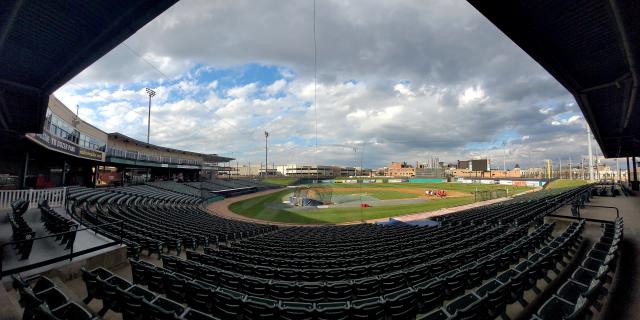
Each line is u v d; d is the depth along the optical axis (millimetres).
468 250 8352
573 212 16781
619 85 9461
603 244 8039
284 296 5691
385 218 26562
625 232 11289
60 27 6086
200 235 12086
